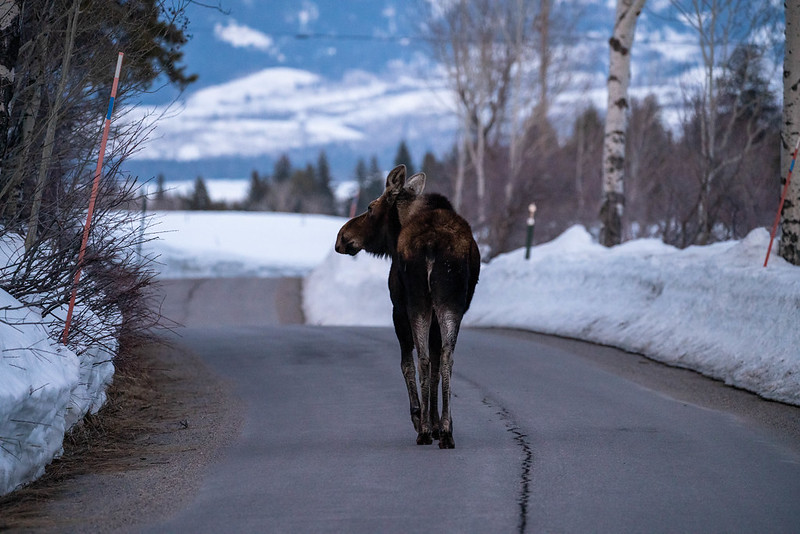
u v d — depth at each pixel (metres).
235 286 174.38
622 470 25.22
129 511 21.84
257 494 23.14
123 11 34.41
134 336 37.38
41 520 20.95
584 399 38.38
